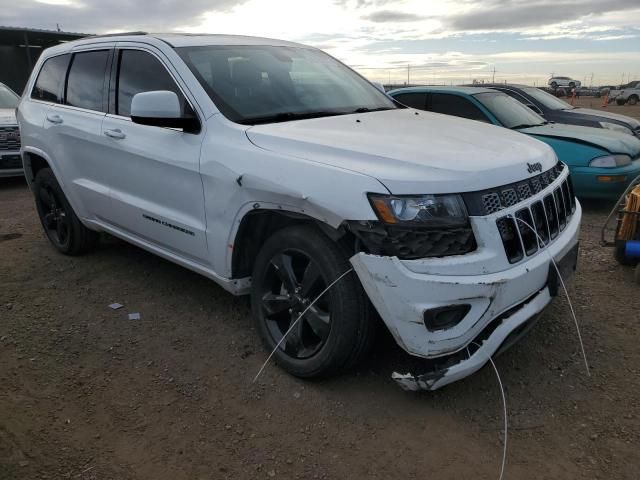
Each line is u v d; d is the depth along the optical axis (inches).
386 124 132.4
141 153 144.3
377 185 99.5
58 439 104.0
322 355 112.4
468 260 99.0
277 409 112.4
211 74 139.5
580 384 118.5
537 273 108.9
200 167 127.6
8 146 331.3
